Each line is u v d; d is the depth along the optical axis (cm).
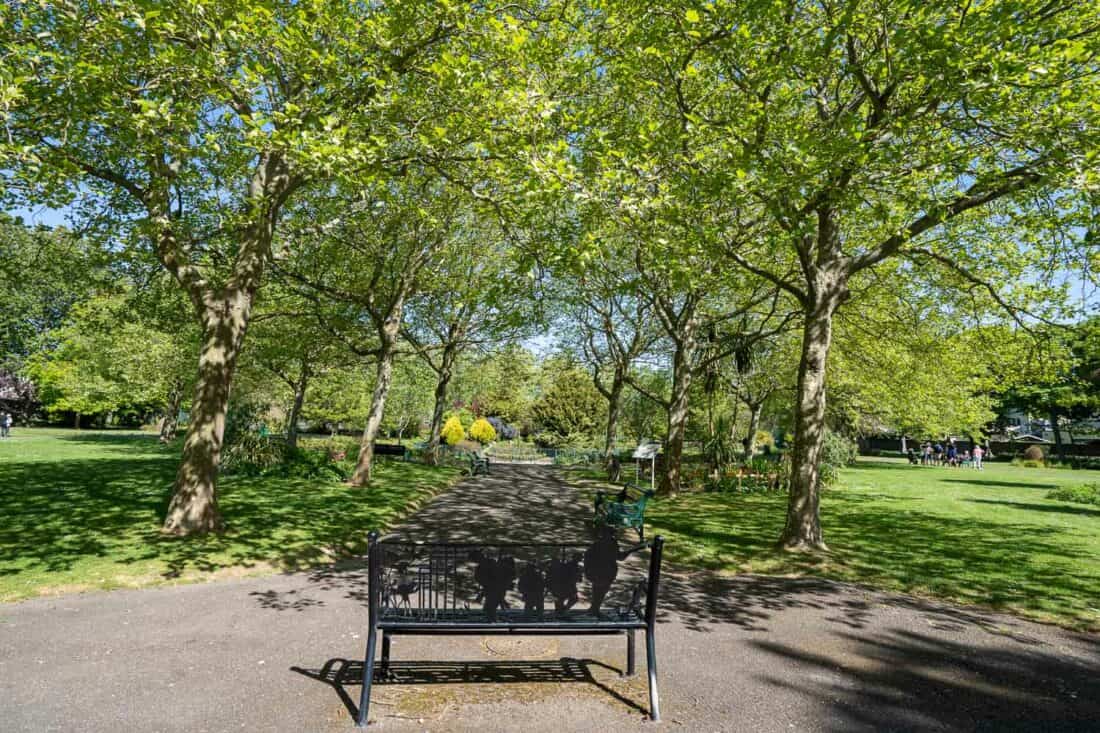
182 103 735
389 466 2388
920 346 1334
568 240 788
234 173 1179
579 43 978
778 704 409
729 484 1950
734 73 973
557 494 1794
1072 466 4019
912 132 816
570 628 412
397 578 424
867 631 574
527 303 1680
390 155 889
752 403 2825
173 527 887
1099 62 770
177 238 1092
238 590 660
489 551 426
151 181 980
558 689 427
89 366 3378
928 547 987
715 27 837
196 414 924
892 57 757
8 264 1338
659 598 678
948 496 1855
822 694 427
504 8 887
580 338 2598
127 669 442
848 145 691
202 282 966
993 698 426
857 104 977
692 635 551
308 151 695
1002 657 510
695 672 463
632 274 1736
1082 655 519
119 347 2828
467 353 3016
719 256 877
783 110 962
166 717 369
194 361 2555
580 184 686
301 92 895
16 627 524
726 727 374
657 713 385
